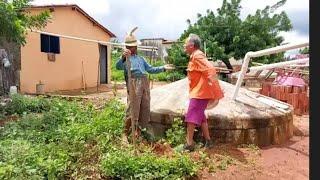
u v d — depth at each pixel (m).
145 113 6.17
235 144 6.35
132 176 4.64
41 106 9.37
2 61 13.83
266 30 23.66
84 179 4.61
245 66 6.69
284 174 5.31
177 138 6.09
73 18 17.77
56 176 4.60
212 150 5.97
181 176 4.79
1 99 10.54
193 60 5.69
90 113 7.79
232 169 5.34
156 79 22.17
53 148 5.30
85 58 18.84
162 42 23.95
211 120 6.31
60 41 17.03
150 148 5.47
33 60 15.52
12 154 4.90
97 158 5.14
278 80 11.55
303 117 10.05
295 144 6.87
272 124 6.69
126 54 5.91
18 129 6.67
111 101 8.43
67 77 17.67
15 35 8.34
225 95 7.15
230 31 22.88
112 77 23.91
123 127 6.22
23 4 8.95
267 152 6.27
